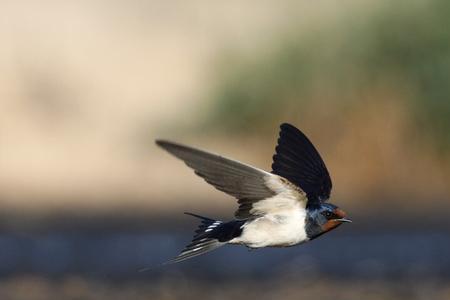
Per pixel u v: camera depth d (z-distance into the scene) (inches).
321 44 848.9
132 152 937.5
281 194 259.9
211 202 836.6
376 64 836.6
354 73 840.3
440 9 829.8
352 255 624.7
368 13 843.4
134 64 1130.0
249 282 552.4
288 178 276.1
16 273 585.6
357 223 738.2
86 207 804.0
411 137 832.9
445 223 735.1
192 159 241.6
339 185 832.3
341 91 840.3
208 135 880.9
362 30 840.3
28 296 524.1
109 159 951.0
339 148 839.7
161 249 649.0
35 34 1205.7
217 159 244.1
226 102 864.9
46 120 1034.1
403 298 514.6
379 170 832.3
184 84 1078.4
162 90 1069.1
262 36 871.7
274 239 262.7
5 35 1192.8
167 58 1136.8
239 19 967.0
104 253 639.8
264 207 261.6
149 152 924.6
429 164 834.2
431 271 579.8
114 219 759.7
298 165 278.4
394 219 753.0
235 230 263.9
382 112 833.5
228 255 622.2
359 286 540.4
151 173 911.0
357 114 838.5
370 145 834.8
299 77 848.3
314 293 524.4
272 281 554.6
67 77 1099.3
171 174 908.6
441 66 824.3
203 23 1128.2
